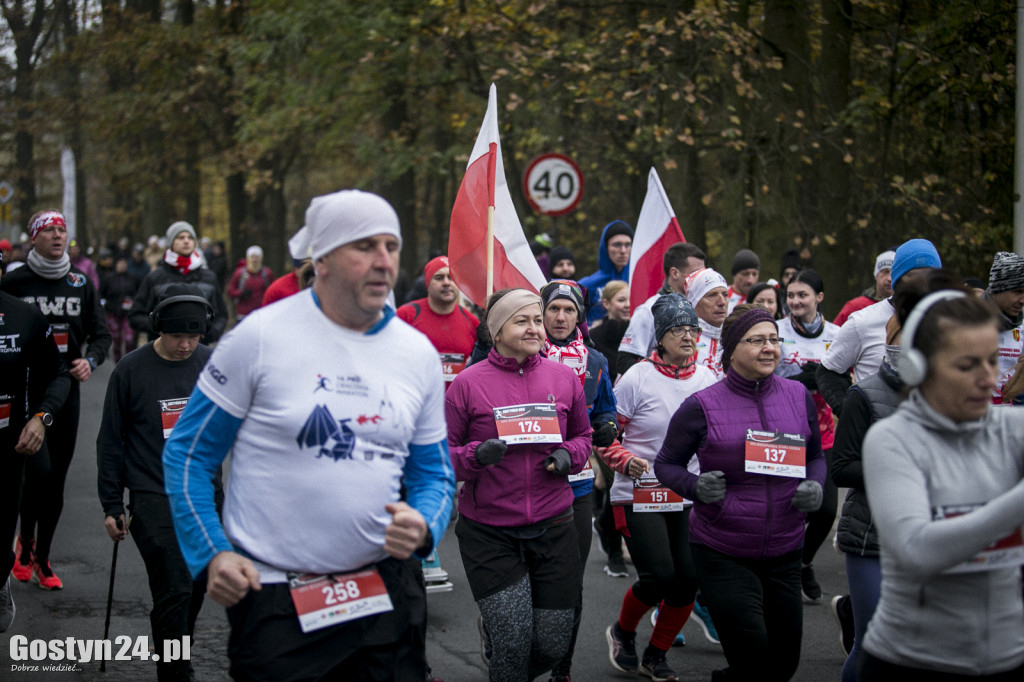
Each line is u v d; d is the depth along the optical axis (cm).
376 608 294
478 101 2153
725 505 418
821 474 441
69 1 3080
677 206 1483
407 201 2419
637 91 1353
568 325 515
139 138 2881
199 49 2634
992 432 271
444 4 1556
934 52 1283
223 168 2619
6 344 485
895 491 264
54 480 635
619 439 521
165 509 453
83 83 3073
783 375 685
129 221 3553
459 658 538
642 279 787
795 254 1024
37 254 642
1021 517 247
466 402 438
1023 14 898
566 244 2123
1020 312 500
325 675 290
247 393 289
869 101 1298
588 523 478
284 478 287
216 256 2314
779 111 1345
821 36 1367
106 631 498
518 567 424
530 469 427
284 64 2183
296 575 289
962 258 1318
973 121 1330
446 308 690
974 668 266
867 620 388
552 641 427
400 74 2023
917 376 261
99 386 1606
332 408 288
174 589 445
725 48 1296
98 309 671
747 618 410
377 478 293
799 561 429
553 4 1495
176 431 295
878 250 1450
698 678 512
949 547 251
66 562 697
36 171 3531
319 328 293
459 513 440
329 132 2278
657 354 523
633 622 512
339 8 1873
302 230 301
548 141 1714
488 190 611
